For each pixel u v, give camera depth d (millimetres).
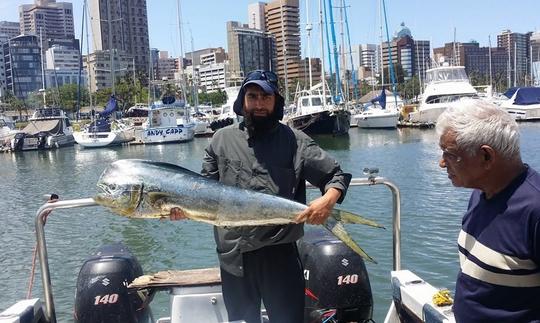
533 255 1881
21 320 3145
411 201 15023
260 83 2762
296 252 3006
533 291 1903
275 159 2844
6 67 130375
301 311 2980
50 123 50750
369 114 49312
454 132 2020
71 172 29500
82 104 98688
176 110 48469
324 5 43438
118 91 91688
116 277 3754
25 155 43250
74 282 9336
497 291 1964
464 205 14203
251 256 2881
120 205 2629
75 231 13461
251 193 2689
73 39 152000
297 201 2957
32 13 165125
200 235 12180
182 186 2656
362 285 3893
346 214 2695
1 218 16750
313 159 2844
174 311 3400
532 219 1877
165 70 144875
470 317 2062
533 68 122125
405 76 115938
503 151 1951
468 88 51562
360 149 32781
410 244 10445
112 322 3656
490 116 1971
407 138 39875
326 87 46594
